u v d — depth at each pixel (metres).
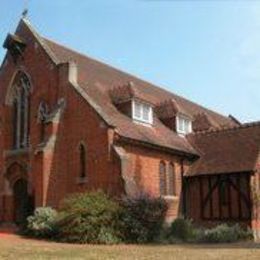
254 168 30.38
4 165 31.83
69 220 24.03
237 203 30.67
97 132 27.84
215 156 33.12
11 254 17.78
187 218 31.00
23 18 33.19
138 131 29.77
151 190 29.28
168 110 34.88
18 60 32.66
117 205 24.52
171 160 31.83
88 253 18.39
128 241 23.84
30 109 31.31
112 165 27.02
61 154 28.80
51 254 17.92
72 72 29.97
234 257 17.59
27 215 28.41
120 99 30.80
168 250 20.11
